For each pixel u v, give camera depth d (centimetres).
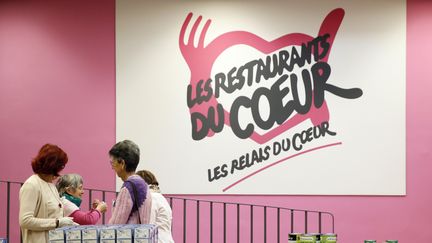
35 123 782
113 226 378
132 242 362
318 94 754
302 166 752
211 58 767
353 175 746
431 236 738
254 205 747
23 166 779
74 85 781
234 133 760
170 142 764
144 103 769
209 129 762
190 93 766
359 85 751
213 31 768
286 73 760
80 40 782
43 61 785
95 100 777
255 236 752
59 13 786
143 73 771
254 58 764
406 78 750
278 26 762
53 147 459
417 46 752
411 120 748
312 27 759
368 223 744
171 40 771
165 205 502
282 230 752
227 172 757
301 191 750
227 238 755
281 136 757
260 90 762
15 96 785
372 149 746
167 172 762
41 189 449
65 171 775
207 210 758
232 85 763
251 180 755
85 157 775
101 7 781
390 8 754
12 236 771
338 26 756
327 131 751
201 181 759
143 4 775
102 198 768
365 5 755
